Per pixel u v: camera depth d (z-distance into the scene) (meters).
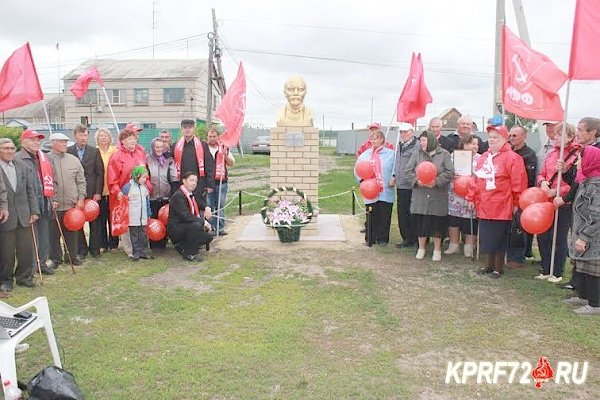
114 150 8.11
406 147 8.29
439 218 7.49
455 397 3.86
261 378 4.09
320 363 4.36
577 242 5.41
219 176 9.43
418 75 8.12
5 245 6.22
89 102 36.00
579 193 5.46
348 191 14.91
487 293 6.12
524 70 6.58
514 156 6.41
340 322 5.29
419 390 3.95
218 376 4.12
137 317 5.45
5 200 6.07
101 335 4.96
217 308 5.69
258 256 7.98
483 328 5.09
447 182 7.32
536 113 6.49
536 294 6.04
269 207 8.91
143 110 35.84
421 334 4.98
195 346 4.69
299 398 3.79
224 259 7.79
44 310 3.83
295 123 9.06
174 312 5.58
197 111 35.91
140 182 7.66
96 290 6.32
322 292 6.20
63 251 7.96
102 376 4.11
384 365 4.34
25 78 7.20
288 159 9.09
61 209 7.14
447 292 6.18
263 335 4.94
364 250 8.31
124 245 8.01
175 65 37.16
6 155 6.09
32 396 3.36
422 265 7.37
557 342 4.77
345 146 35.59
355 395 3.85
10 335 3.43
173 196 7.71
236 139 9.45
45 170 6.73
